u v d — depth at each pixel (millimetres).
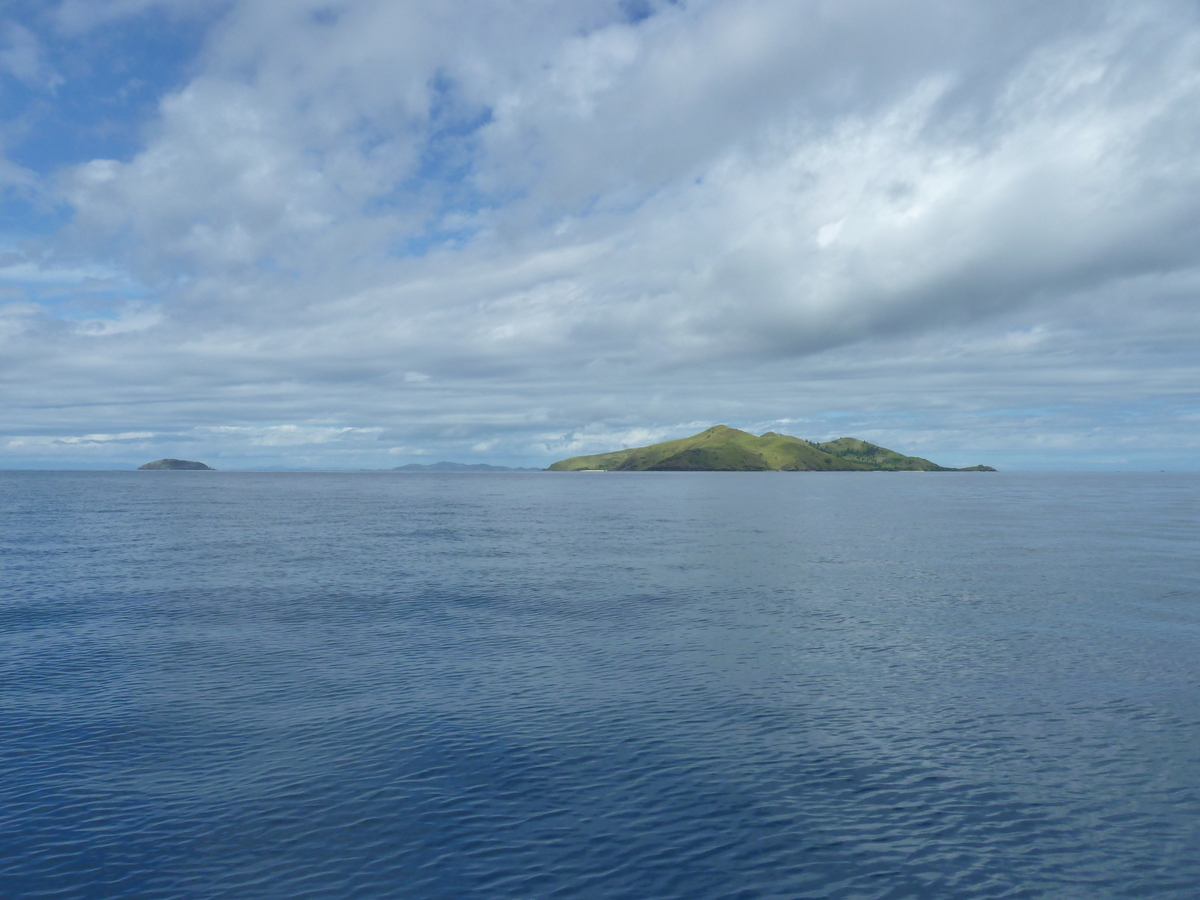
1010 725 22328
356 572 54406
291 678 27188
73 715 23219
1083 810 17156
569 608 40438
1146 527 94750
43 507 141625
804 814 16984
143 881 14430
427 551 68688
